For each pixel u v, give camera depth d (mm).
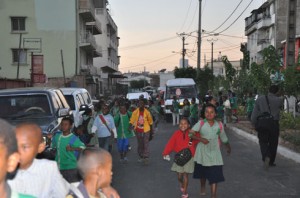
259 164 12164
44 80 30781
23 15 44344
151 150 15680
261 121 11234
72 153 7535
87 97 18484
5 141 2139
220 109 24109
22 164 3729
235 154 14094
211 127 7965
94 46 50594
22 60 44188
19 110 9773
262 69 18766
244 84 32062
